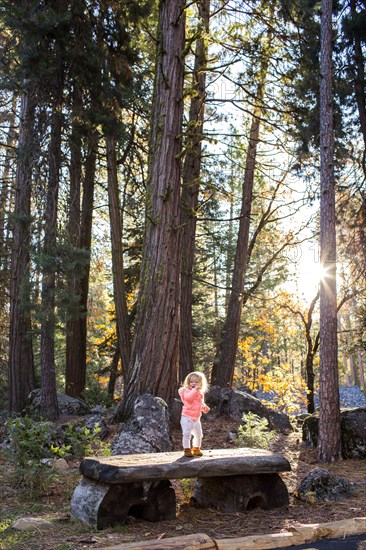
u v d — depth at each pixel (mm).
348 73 16484
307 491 7258
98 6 15969
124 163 19734
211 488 6898
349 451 10328
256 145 20344
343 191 18281
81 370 19141
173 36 12781
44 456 8906
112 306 27984
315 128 16609
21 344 16516
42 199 14297
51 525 5906
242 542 5207
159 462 6207
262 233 27094
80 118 15203
